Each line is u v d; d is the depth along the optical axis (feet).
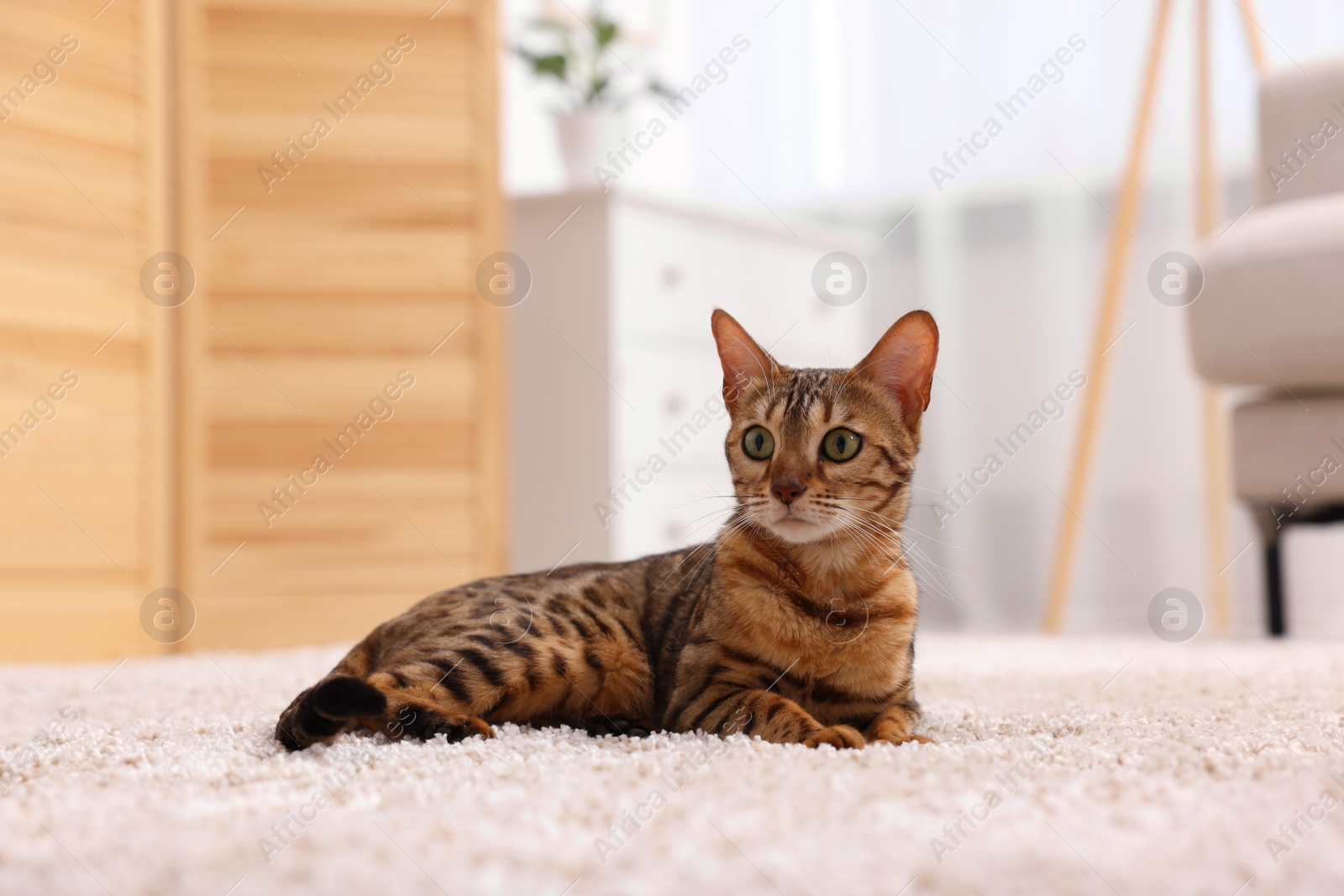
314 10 11.67
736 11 16.38
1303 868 3.14
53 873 3.10
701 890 2.96
